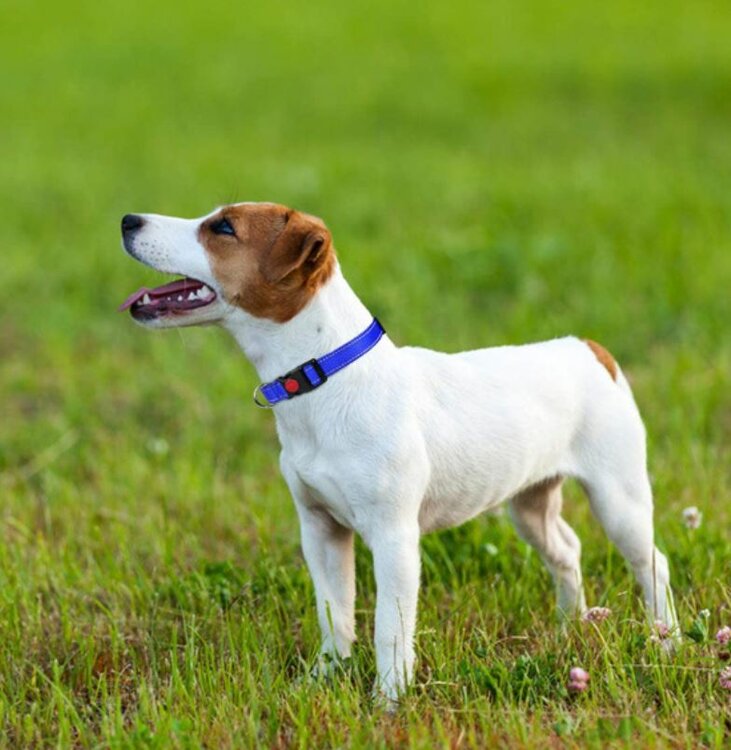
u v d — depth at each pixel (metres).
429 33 45.12
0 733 7.49
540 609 9.12
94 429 13.12
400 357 7.83
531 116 32.84
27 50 43.25
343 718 7.30
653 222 19.72
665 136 29.62
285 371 7.66
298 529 10.41
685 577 9.40
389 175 25.00
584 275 17.28
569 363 8.54
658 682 7.48
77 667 8.32
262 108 34.75
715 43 41.62
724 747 6.90
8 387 14.73
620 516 8.52
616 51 40.91
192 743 6.98
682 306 15.84
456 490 8.03
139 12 49.62
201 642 8.66
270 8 50.22
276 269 7.47
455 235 19.19
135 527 10.77
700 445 11.74
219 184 24.47
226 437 12.84
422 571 9.62
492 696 7.68
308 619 8.76
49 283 18.48
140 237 7.73
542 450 8.27
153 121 33.19
